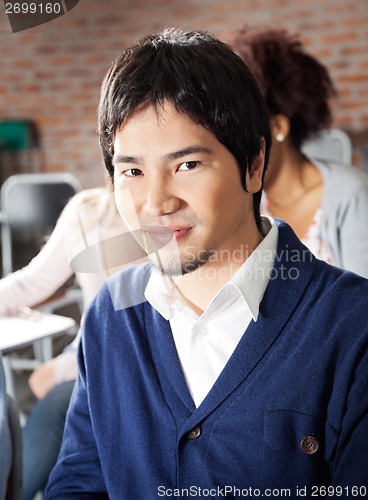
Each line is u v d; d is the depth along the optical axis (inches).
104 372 34.9
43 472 58.1
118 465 34.2
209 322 32.4
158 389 33.1
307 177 60.2
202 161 28.6
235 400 31.2
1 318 65.2
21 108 206.4
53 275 64.6
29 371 113.3
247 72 30.5
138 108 28.5
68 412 37.5
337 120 183.0
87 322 36.1
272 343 31.5
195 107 28.1
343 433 30.5
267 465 30.8
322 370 30.8
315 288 32.2
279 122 57.5
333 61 180.9
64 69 200.5
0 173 208.8
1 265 183.2
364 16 176.2
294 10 181.0
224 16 186.5
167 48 29.0
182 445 31.9
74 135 204.7
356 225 57.2
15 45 201.6
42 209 123.3
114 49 195.8
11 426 40.6
